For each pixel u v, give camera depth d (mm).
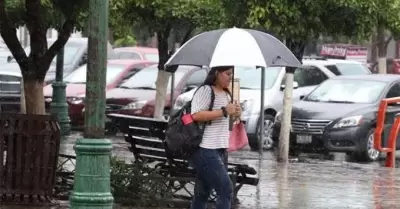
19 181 21531
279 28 30172
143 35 41812
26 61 22922
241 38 18703
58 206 21516
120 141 38562
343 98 37906
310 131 36312
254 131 39031
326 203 23875
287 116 33469
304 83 43500
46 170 21594
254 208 22719
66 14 22734
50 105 39125
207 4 34719
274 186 26844
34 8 22688
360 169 32062
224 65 18125
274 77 40875
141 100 41375
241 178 22953
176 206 22391
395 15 31672
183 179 22281
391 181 28797
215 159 18062
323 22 31078
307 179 28688
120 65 46250
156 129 23734
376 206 23625
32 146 21438
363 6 30672
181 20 36406
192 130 17922
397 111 37062
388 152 34281
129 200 22328
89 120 16719
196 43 18859
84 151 16672
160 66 38156
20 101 41188
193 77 42844
